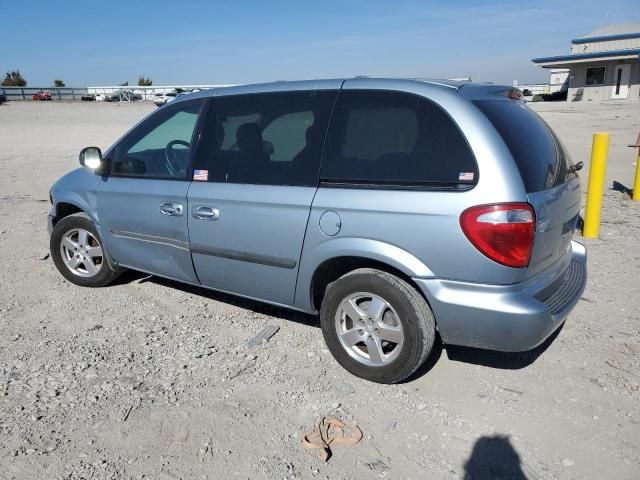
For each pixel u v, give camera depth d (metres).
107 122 31.14
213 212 4.30
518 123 3.72
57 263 5.66
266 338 4.51
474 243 3.31
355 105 3.86
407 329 3.62
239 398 3.71
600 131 21.19
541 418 3.50
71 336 4.56
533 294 3.46
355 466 3.09
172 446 3.23
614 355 4.22
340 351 3.96
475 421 3.47
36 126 28.30
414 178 3.53
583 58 42.31
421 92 3.65
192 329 4.70
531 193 3.38
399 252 3.55
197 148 4.51
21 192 10.91
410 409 3.60
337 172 3.80
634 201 9.39
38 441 3.26
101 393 3.74
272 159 4.11
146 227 4.81
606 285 5.57
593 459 3.14
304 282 3.99
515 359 4.19
